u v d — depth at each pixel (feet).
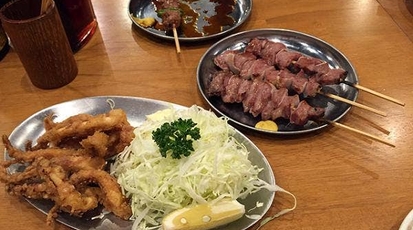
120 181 0.94
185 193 0.92
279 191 0.98
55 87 1.27
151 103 1.15
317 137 1.11
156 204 0.92
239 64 1.23
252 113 1.14
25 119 1.18
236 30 1.42
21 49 1.16
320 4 1.52
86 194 0.93
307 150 1.08
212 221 0.87
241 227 0.90
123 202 0.92
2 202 1.01
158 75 1.30
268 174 0.98
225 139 1.00
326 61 1.29
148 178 0.92
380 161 1.05
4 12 1.12
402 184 1.00
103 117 1.01
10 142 1.04
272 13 1.49
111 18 1.50
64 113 1.14
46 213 0.94
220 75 1.19
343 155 1.07
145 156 0.95
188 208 0.89
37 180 0.98
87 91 1.26
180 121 0.93
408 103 1.18
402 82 1.24
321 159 1.06
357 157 1.06
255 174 0.97
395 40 1.37
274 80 1.18
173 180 0.91
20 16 1.17
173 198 0.92
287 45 1.35
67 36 1.31
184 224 0.86
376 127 1.12
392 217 0.95
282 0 1.54
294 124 1.13
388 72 1.27
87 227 0.91
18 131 1.09
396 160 1.05
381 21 1.44
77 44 1.37
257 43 1.29
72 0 1.28
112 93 1.25
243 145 1.03
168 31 1.41
